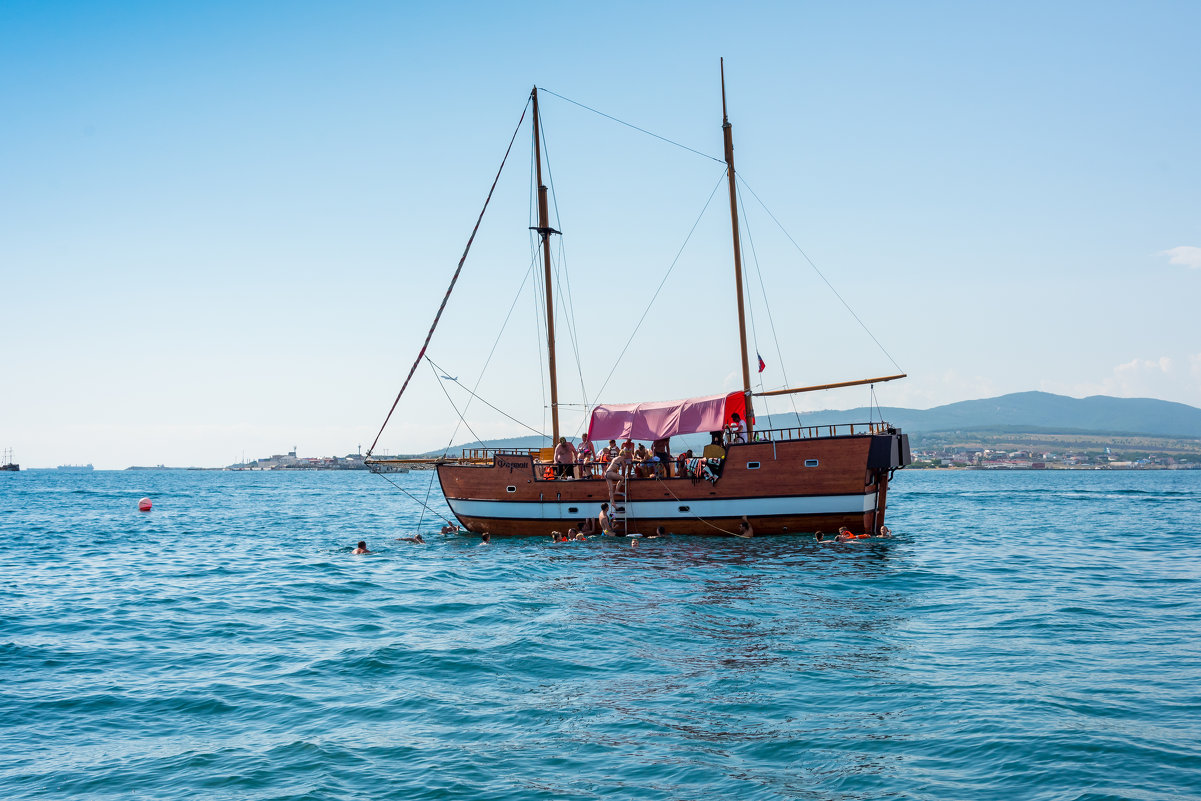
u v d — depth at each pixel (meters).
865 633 17.52
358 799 9.26
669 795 9.27
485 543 37.38
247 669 15.10
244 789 9.58
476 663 15.22
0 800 9.35
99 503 82.75
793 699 12.73
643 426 36.28
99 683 14.23
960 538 39.75
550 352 41.12
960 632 17.58
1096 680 13.61
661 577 26.03
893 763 10.10
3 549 38.22
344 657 15.85
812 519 33.50
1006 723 11.41
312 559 33.31
